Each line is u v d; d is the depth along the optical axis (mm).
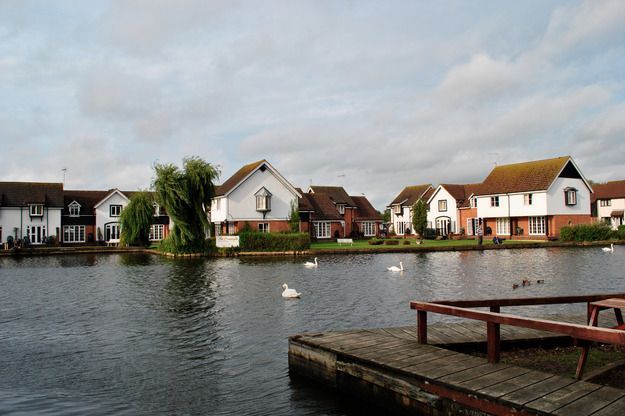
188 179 45781
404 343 10484
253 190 58625
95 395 10016
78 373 11359
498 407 7125
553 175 58844
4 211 62312
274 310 17922
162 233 69688
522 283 24062
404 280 25875
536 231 61156
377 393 9047
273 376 10984
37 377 11109
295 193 61125
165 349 13188
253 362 11969
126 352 12984
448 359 9164
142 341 14023
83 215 67375
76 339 14383
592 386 7602
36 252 53281
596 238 55969
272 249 46594
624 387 8352
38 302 20547
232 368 11562
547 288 22766
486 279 26016
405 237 74688
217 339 14078
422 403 8188
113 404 9547
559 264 33188
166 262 39875
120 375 11195
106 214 68125
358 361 9438
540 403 6918
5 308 19266
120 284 25781
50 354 12906
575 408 6746
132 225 59406
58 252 54469
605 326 12180
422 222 61625
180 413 9109
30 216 63594
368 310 17781
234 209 57562
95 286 25188
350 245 55844
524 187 61188
